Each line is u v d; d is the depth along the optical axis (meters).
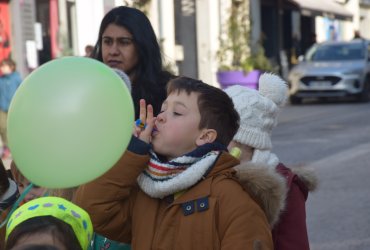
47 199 2.33
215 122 2.69
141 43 3.76
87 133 2.08
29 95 2.09
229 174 2.62
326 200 8.21
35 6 14.73
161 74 3.79
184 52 21.45
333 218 7.39
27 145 2.08
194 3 21.39
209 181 2.60
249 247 2.51
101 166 2.13
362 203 8.03
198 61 21.52
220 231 2.55
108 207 2.60
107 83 2.15
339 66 21.20
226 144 2.75
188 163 2.61
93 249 3.01
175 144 2.66
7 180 2.98
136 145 2.56
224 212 2.55
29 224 2.19
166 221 2.60
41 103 2.07
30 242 2.15
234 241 2.52
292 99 21.70
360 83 21.28
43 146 2.06
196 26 21.48
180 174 2.58
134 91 3.65
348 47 22.12
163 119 2.68
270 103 3.27
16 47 14.09
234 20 18.94
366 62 21.70
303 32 31.98
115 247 2.97
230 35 18.66
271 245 2.57
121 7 3.85
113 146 2.15
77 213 2.33
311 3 28.72
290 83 21.42
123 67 3.77
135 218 2.70
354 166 10.52
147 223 2.66
